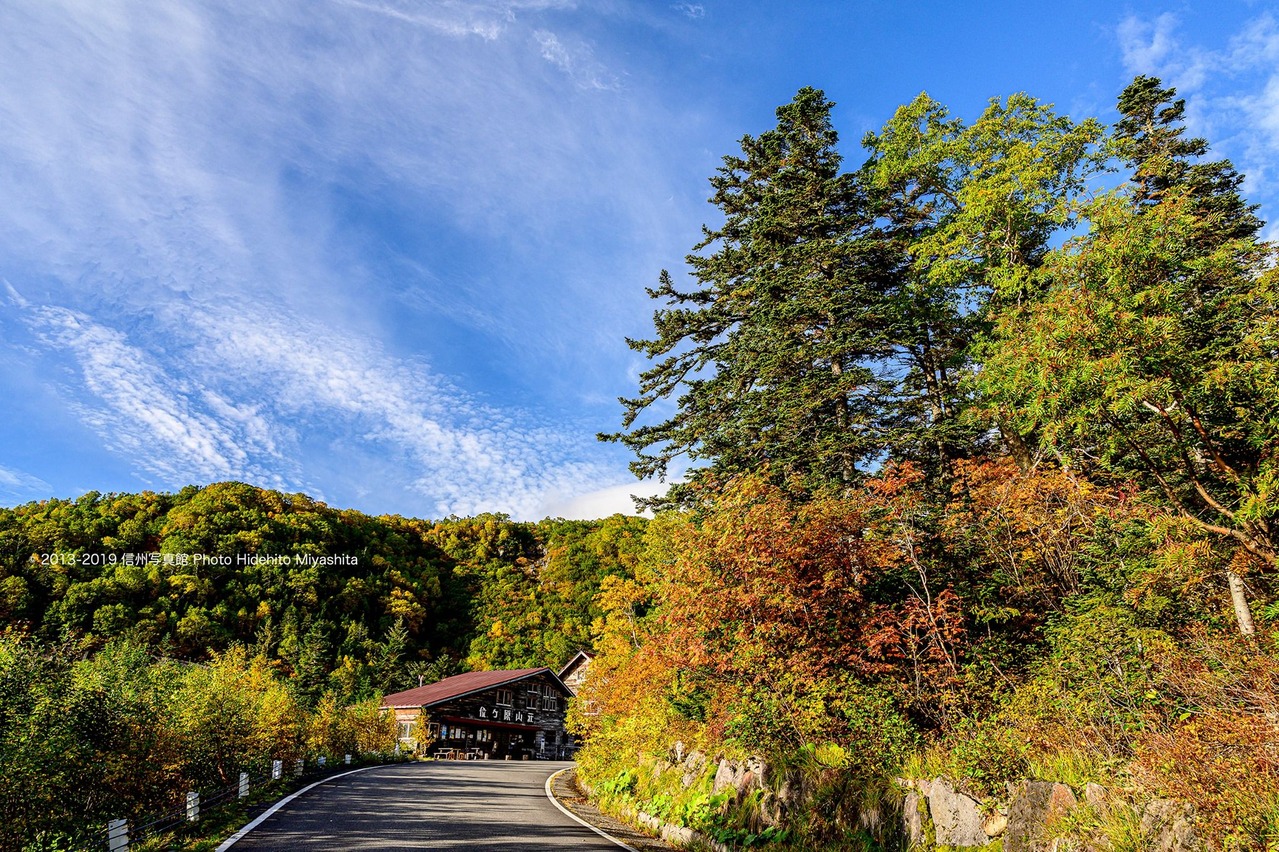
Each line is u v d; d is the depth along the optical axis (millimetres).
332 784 19078
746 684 11656
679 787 13023
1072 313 8359
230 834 10125
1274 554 7918
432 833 10883
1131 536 9938
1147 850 5277
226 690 16391
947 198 19797
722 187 20812
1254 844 4762
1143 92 24078
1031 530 11562
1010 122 17859
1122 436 8852
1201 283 9430
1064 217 14016
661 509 18047
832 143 20375
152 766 11695
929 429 15031
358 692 54656
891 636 10617
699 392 18594
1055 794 6352
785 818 9586
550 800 18016
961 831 7227
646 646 14391
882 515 12828
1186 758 5496
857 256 17750
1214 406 8828
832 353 16344
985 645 10555
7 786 8492
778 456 16062
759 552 11922
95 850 8852
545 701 59000
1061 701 7898
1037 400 8969
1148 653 7730
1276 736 5277
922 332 18406
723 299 19266
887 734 9352
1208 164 22016
